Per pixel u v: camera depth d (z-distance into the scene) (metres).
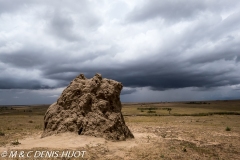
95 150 10.65
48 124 14.59
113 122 13.74
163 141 13.84
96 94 14.84
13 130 20.27
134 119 34.97
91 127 13.30
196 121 29.80
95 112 14.02
